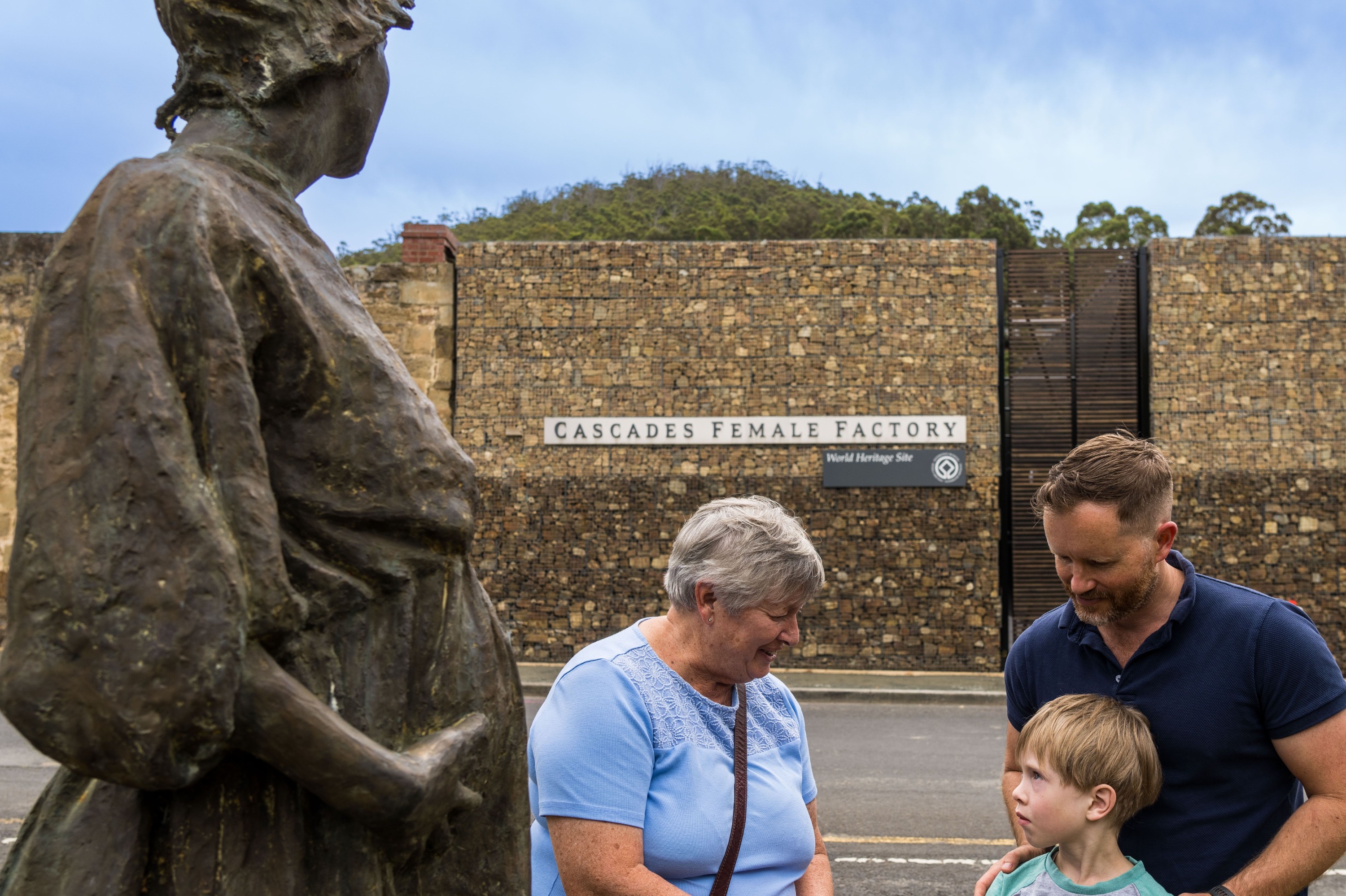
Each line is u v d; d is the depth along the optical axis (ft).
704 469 44.78
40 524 3.73
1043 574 44.65
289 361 4.24
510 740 5.02
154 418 3.76
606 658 7.17
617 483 44.88
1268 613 7.61
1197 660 7.66
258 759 4.16
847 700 38.93
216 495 3.87
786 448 44.65
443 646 4.60
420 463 4.51
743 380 44.78
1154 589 7.80
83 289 3.96
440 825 4.66
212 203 4.08
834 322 44.57
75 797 4.33
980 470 44.21
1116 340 45.06
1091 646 8.14
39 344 3.96
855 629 44.16
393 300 45.57
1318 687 7.36
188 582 3.67
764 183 228.63
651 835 6.82
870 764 26.99
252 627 3.84
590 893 6.61
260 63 4.60
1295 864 7.10
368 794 3.96
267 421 4.25
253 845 4.12
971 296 44.50
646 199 230.68
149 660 3.61
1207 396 43.65
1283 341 43.45
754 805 7.16
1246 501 43.34
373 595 4.43
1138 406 44.86
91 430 3.76
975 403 44.29
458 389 45.27
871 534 44.34
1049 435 45.09
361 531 4.41
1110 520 7.34
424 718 4.54
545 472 45.01
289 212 4.55
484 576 44.88
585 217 214.69
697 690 7.24
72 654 3.65
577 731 6.82
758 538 6.87
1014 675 8.93
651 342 44.98
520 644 44.75
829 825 21.18
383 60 5.20
